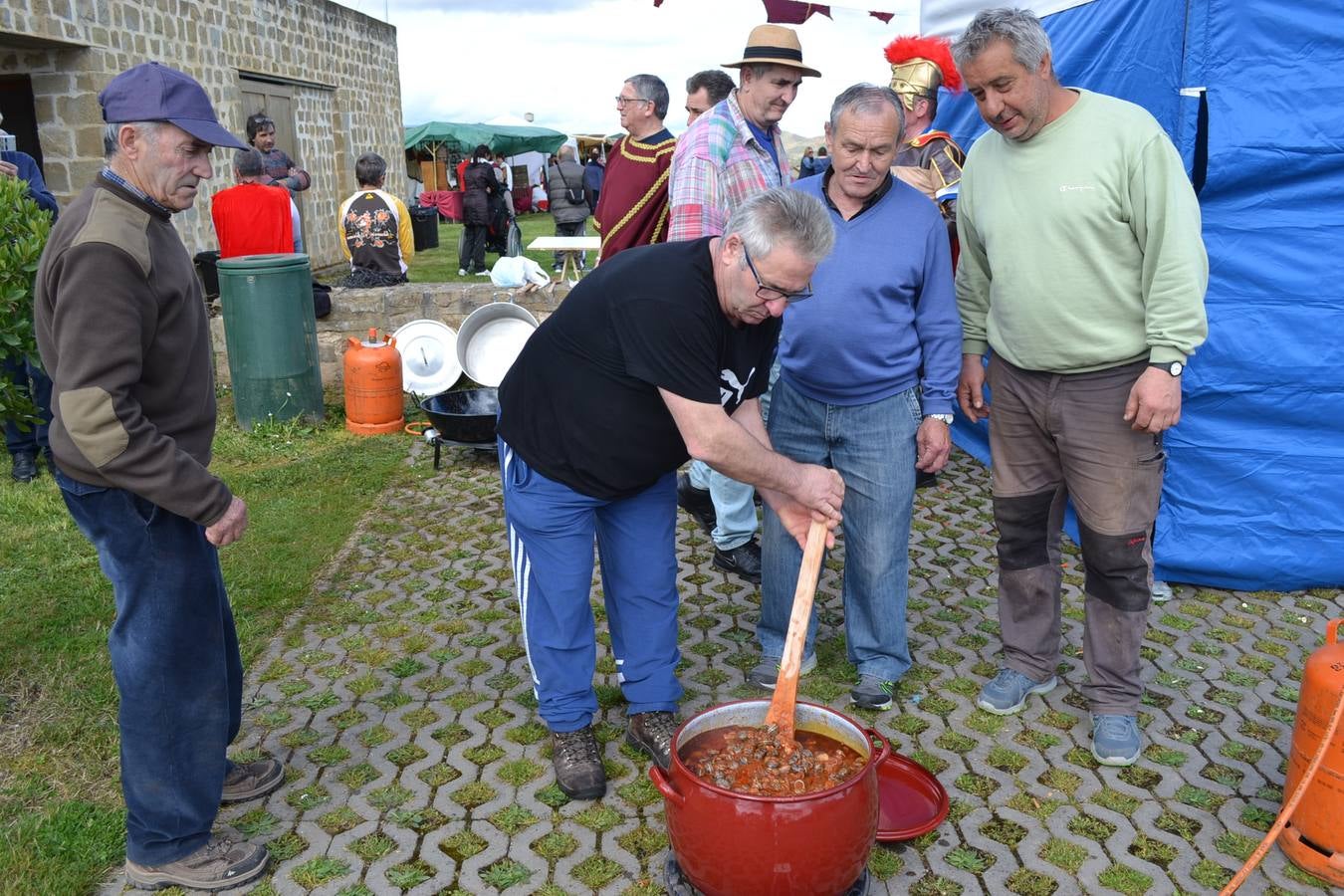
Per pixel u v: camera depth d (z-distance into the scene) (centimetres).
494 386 644
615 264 247
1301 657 358
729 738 236
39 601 400
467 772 294
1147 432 284
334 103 1487
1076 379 287
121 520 220
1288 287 379
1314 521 396
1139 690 298
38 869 249
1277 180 373
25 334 353
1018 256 284
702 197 353
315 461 576
